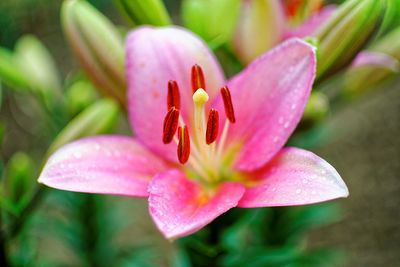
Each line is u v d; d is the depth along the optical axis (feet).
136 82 1.62
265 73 1.60
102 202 2.19
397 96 4.51
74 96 1.94
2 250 1.77
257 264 1.92
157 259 3.40
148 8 1.68
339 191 1.48
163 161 1.65
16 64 1.95
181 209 1.55
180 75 1.64
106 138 1.62
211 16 1.72
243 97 1.62
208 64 1.65
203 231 1.72
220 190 1.61
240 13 1.67
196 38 1.65
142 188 1.58
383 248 3.73
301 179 1.51
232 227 1.76
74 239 2.20
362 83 1.87
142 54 1.63
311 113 1.80
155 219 1.47
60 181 1.54
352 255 3.70
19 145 4.50
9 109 4.72
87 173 1.56
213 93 1.65
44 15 5.64
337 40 1.63
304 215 2.07
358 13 1.61
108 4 5.44
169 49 1.64
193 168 1.66
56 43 5.48
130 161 1.62
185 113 1.66
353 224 3.86
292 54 1.57
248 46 1.69
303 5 1.71
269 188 1.54
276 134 1.59
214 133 1.60
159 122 1.63
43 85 1.98
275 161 1.58
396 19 1.82
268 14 1.65
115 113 1.74
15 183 1.77
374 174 4.09
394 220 3.85
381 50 1.85
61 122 2.00
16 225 1.76
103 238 2.23
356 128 4.35
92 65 1.70
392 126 4.32
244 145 1.62
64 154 1.57
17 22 5.54
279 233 2.07
